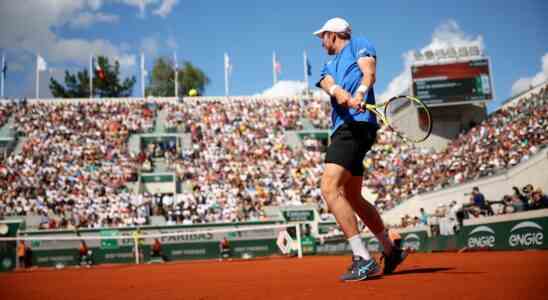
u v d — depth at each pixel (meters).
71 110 41.81
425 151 34.66
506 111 29.56
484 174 23.92
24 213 29.70
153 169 35.12
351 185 5.23
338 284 4.57
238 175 34.47
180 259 25.66
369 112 4.88
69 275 11.05
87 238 21.55
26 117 40.06
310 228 29.14
